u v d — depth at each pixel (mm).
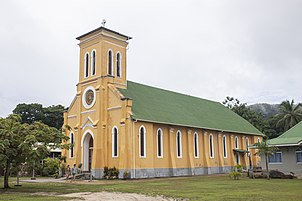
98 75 41250
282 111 82438
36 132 25031
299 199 18031
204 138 48688
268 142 41344
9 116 26453
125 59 44219
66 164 42875
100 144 39031
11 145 24406
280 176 37531
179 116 46344
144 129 39156
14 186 29125
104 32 42062
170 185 28500
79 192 23609
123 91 42281
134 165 37062
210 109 59312
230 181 33125
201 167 47312
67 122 44688
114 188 26281
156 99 47625
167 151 42375
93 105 41062
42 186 29172
